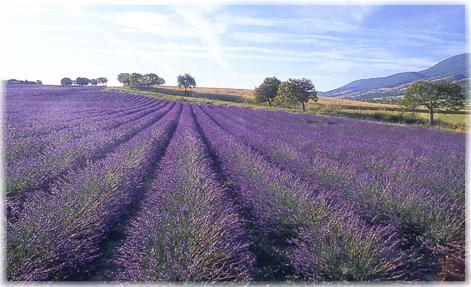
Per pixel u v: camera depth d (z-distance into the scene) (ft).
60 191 17.40
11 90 155.33
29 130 37.70
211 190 17.46
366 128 65.46
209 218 13.96
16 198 16.66
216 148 36.35
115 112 79.66
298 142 38.73
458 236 14.08
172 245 11.94
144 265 11.17
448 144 41.42
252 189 19.45
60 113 65.87
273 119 81.30
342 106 161.99
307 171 24.94
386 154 32.30
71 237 12.99
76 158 26.07
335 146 35.65
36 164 21.52
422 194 17.40
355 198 18.39
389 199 17.04
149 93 232.73
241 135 46.06
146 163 28.12
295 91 156.35
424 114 131.64
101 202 15.89
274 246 15.08
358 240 12.22
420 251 14.40
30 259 11.20
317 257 12.00
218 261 11.32
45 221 12.98
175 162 25.63
